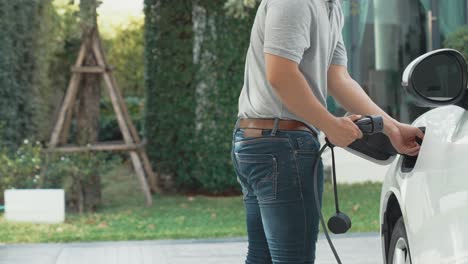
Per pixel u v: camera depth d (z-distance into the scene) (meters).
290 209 3.73
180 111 13.60
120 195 13.87
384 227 4.58
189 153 13.59
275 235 3.78
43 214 10.93
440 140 3.68
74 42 18.02
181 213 11.86
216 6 13.23
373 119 3.60
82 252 8.88
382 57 14.03
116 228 10.48
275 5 3.60
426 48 13.98
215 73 13.30
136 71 22.45
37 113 13.39
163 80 13.70
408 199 3.88
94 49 12.44
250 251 4.21
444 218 3.37
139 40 22.42
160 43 13.68
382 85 14.03
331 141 3.62
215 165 13.38
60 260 8.45
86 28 12.37
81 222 11.00
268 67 3.58
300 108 3.56
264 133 3.75
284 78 3.54
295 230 3.74
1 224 10.66
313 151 3.74
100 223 10.91
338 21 3.92
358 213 11.29
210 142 13.38
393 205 4.41
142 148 13.15
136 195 13.81
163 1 13.60
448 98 3.44
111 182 15.46
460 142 3.44
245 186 4.05
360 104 4.04
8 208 10.96
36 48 13.35
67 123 12.57
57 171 11.90
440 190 3.47
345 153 14.02
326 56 3.80
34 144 13.05
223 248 8.96
